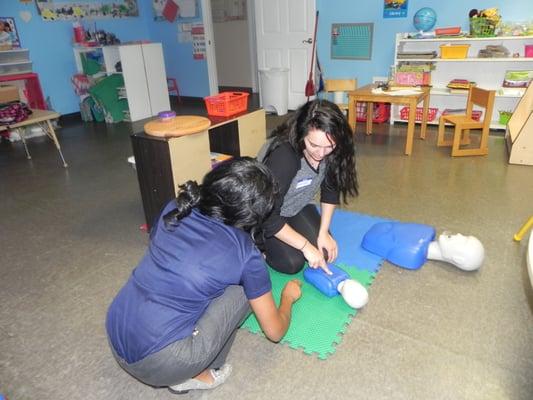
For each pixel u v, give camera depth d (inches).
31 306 71.6
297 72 213.9
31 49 203.9
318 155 55.4
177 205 40.5
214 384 53.8
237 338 62.4
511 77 161.3
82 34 217.5
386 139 165.2
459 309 66.8
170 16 245.1
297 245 64.2
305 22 202.1
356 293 65.6
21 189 126.9
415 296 70.2
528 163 128.6
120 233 96.3
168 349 41.6
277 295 70.9
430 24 168.2
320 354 58.8
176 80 262.1
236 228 40.8
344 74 202.7
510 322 63.6
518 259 79.4
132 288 43.3
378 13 183.3
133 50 209.3
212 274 39.4
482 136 138.3
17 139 183.8
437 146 152.9
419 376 54.7
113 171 140.3
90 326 66.4
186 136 83.2
